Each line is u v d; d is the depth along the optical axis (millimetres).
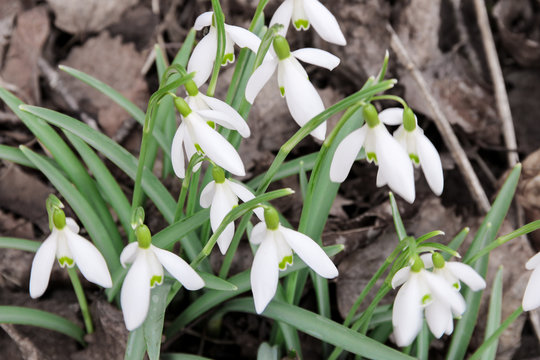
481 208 589
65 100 625
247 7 649
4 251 557
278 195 425
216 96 614
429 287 423
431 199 596
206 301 507
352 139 425
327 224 583
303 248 427
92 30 664
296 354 507
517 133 641
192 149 434
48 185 586
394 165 419
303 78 432
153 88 637
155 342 467
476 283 430
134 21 666
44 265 435
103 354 513
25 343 518
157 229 569
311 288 564
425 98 615
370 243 578
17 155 520
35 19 660
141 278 427
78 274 546
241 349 555
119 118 620
